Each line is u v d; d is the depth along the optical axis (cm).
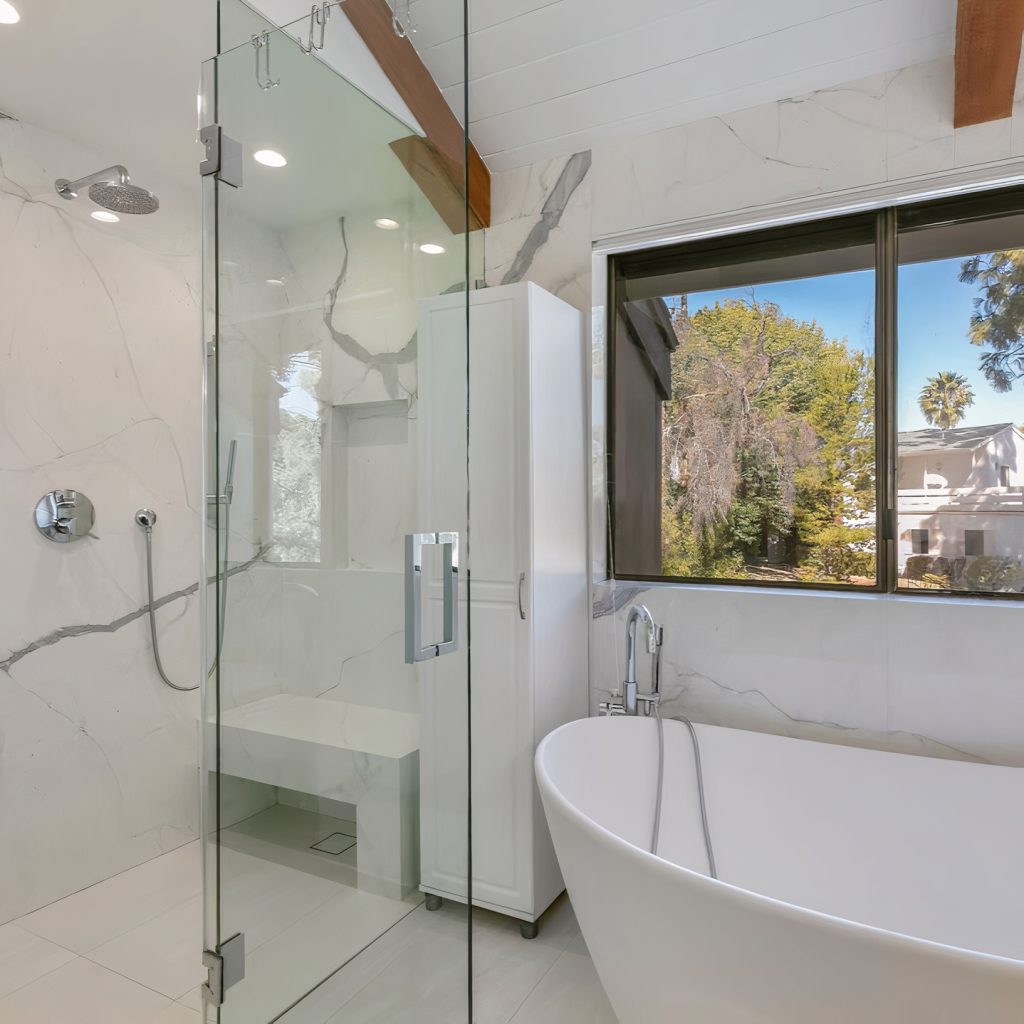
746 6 206
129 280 274
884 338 236
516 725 226
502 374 232
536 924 222
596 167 266
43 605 245
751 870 214
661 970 150
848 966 124
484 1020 183
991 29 174
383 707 167
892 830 202
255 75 158
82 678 256
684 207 251
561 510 245
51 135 251
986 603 214
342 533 163
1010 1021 113
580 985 198
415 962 169
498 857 227
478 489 235
